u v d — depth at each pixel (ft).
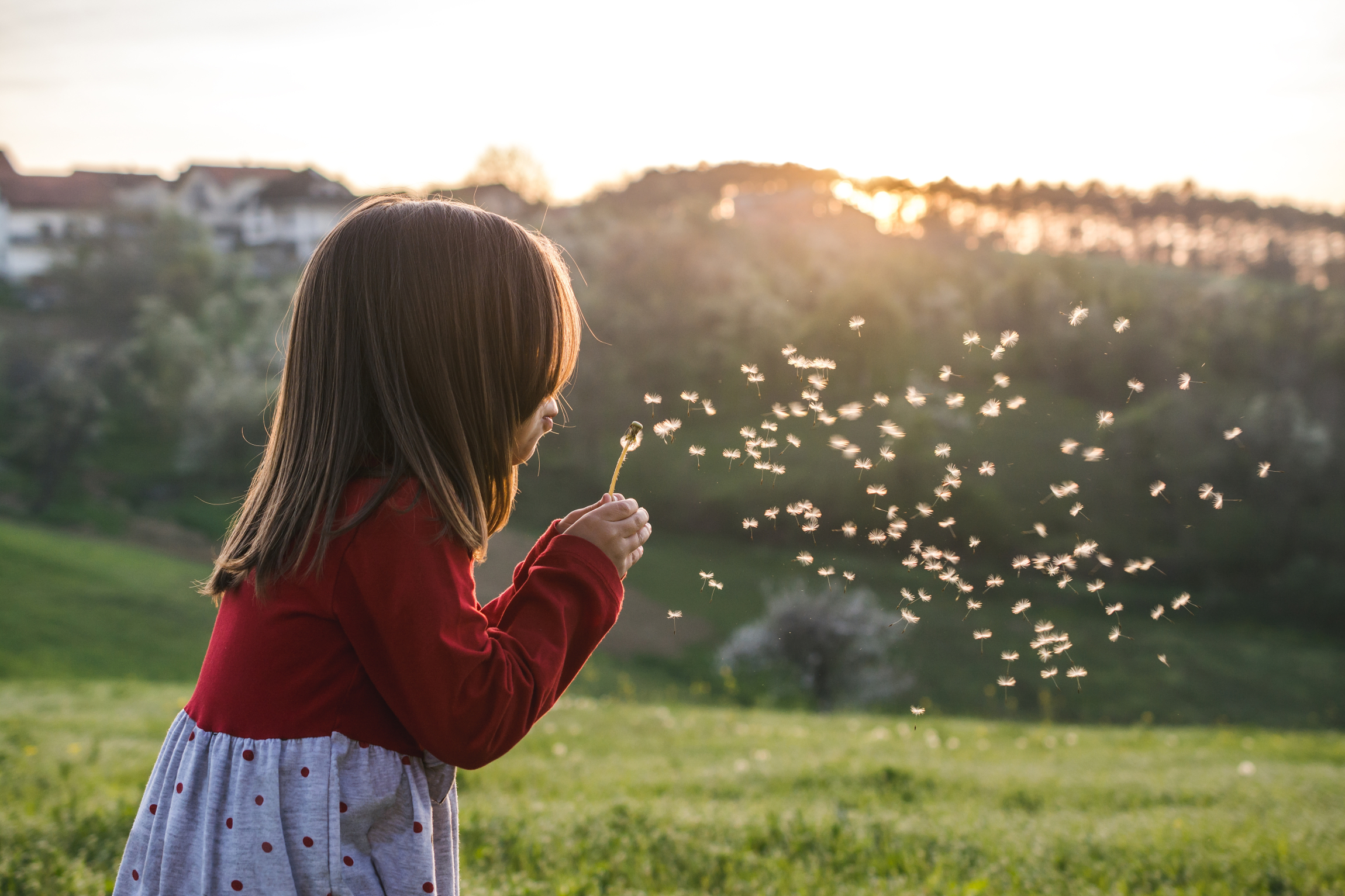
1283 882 12.65
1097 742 39.50
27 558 101.30
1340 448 81.46
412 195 4.48
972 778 23.82
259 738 3.58
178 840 3.61
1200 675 71.10
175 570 107.34
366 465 3.83
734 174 164.14
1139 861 13.71
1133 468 41.06
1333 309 93.35
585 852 12.98
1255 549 78.38
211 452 142.92
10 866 10.87
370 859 3.60
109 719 34.91
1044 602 38.60
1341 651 76.54
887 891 11.61
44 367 164.55
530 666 3.66
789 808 18.71
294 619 3.62
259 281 212.64
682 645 75.82
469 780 20.84
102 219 197.26
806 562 5.97
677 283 106.52
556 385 4.41
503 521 4.30
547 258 4.36
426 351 3.84
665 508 76.89
